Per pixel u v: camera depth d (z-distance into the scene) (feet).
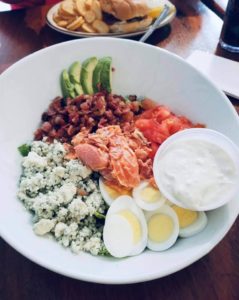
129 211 0.79
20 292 0.67
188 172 0.75
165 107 0.99
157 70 0.99
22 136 0.90
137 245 0.74
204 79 0.92
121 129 0.94
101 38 0.98
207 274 0.70
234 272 0.70
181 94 0.97
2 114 0.86
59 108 0.95
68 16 1.20
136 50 0.98
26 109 0.92
